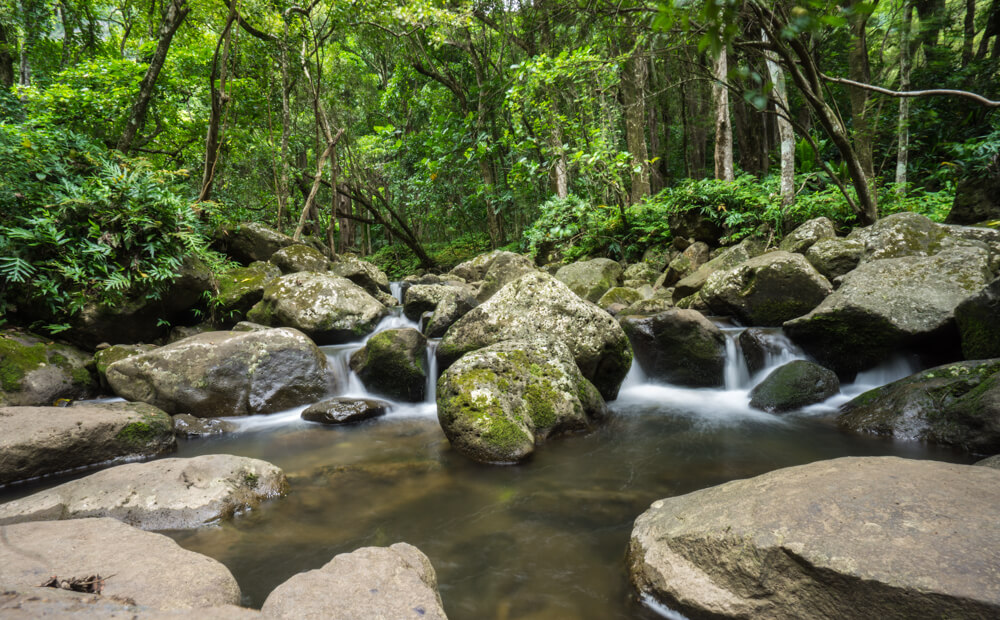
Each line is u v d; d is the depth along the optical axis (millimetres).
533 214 15492
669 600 2152
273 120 13070
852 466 2426
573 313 5605
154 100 10859
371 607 1785
